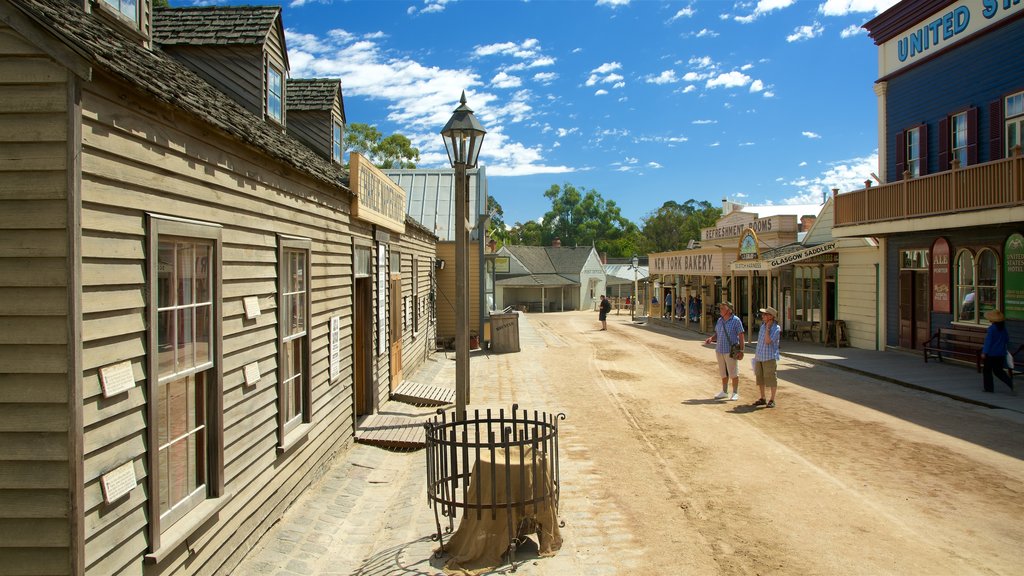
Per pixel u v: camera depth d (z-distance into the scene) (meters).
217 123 4.47
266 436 5.70
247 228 5.25
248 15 8.46
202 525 4.41
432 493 5.54
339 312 8.34
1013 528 5.79
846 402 11.85
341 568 5.25
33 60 3.13
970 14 15.69
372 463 8.30
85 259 3.23
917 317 17.86
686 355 19.94
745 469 7.70
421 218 22.92
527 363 18.41
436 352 20.69
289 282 6.44
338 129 11.42
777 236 27.94
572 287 61.41
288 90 11.02
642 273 65.31
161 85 4.01
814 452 8.40
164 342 4.02
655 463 8.00
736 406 11.59
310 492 6.96
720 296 30.44
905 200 15.73
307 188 6.93
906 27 18.06
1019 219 12.34
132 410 3.60
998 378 12.65
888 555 5.23
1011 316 14.31
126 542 3.54
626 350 21.64
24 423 3.13
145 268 3.74
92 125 3.29
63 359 3.13
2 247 3.12
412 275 15.20
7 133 3.14
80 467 3.16
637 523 5.99
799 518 6.08
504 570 4.97
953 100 16.38
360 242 9.41
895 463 7.87
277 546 5.54
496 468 5.24
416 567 5.09
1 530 3.13
